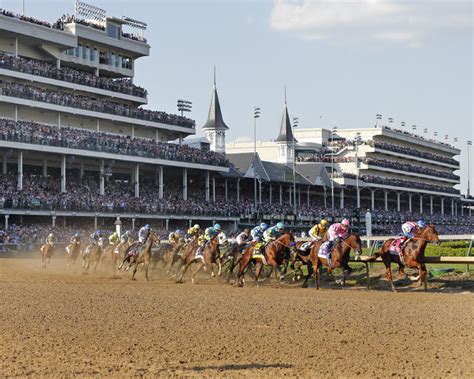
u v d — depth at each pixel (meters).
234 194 95.19
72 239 45.16
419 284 31.28
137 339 18.19
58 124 74.75
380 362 15.45
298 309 23.70
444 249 40.25
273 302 25.78
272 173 97.12
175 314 22.55
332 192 104.44
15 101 67.88
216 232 34.94
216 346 17.27
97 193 72.69
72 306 24.70
